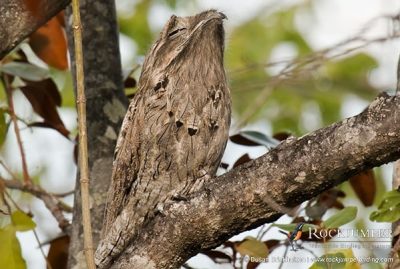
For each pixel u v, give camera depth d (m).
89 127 10.76
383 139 6.78
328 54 11.34
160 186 9.30
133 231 9.41
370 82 17.03
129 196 9.49
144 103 9.38
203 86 9.39
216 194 7.52
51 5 8.27
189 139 9.22
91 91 10.82
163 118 9.24
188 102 9.28
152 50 9.84
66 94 15.58
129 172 9.47
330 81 17.05
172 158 9.24
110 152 10.66
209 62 9.51
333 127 7.05
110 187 9.75
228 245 9.41
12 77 11.21
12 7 8.27
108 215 9.70
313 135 7.15
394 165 8.92
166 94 9.30
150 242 7.97
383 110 6.81
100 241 9.79
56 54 11.27
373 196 10.39
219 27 9.78
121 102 10.88
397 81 9.05
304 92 16.84
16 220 8.90
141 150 9.33
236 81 14.74
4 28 8.30
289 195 7.25
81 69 7.95
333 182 7.11
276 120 17.11
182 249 7.87
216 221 7.57
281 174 7.20
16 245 8.81
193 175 9.30
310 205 9.62
